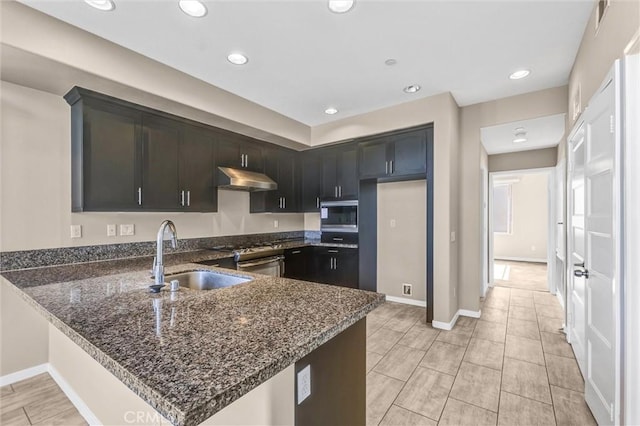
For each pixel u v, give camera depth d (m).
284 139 4.09
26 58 1.96
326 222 4.60
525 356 2.69
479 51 2.47
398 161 3.78
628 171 1.41
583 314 2.31
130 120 2.74
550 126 3.59
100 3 1.86
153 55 2.48
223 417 1.10
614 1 1.61
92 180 2.49
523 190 8.09
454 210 3.56
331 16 2.03
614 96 1.49
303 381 1.11
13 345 2.31
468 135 3.72
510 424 1.84
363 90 3.23
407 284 4.29
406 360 2.63
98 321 1.13
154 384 0.71
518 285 5.38
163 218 3.29
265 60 2.59
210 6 1.91
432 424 1.85
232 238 4.09
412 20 2.07
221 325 1.08
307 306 1.30
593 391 1.88
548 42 2.34
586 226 2.02
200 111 2.96
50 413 1.96
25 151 2.37
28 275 2.06
